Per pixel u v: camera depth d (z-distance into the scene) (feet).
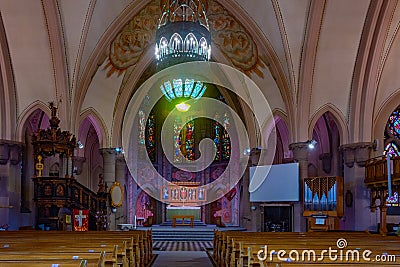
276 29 64.13
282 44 64.39
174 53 49.11
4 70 61.26
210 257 48.67
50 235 36.35
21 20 58.13
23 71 62.28
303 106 65.36
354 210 62.49
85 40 62.75
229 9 67.51
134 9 66.13
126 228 71.87
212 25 70.54
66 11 59.72
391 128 68.18
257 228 75.36
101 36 65.16
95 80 69.67
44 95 63.98
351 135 63.98
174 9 67.72
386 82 64.18
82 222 57.06
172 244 66.23
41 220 60.13
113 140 74.23
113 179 73.92
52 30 59.11
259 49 68.33
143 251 39.99
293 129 66.59
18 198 63.67
